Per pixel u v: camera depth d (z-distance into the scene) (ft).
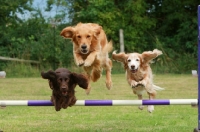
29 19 79.66
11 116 29.68
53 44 75.05
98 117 28.99
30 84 54.80
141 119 28.14
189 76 67.67
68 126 25.66
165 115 29.91
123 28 81.25
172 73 75.56
